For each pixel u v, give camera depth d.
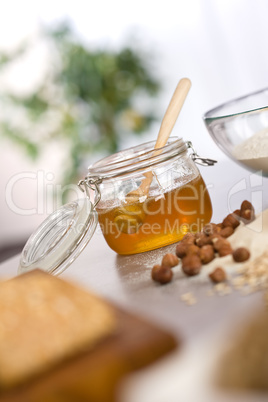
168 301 0.61
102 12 1.97
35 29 1.96
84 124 1.96
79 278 0.74
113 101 1.95
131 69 1.97
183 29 2.07
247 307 0.55
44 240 0.76
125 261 0.75
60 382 0.49
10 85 1.96
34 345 0.51
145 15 2.04
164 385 0.49
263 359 0.48
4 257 1.75
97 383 0.50
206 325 0.54
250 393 0.47
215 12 2.05
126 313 0.54
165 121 0.76
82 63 1.94
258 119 0.73
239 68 2.09
